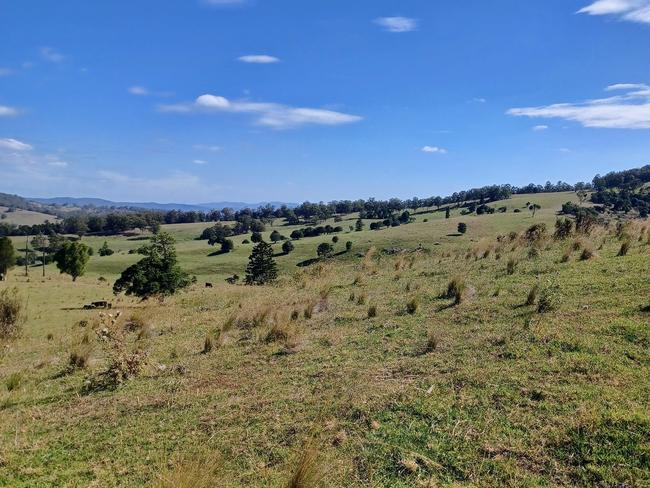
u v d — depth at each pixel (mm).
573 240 14469
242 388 6844
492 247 16719
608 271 9953
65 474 4871
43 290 46375
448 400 5301
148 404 6707
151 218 167250
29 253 113125
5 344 14070
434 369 6305
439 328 8297
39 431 6203
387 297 11727
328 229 126688
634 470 3775
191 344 10172
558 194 156125
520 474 3912
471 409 5027
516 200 149375
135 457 5105
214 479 4266
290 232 141875
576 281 9555
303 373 7102
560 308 7945
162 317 14117
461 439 4516
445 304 9945
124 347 9078
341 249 86875
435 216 139875
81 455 5320
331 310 11273
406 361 6836
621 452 3992
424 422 4918
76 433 5980
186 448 5148
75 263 71750
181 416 6094
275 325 9758
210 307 15367
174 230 161250
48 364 10062
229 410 6047
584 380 5285
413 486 3930
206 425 5688
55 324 23047
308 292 14664
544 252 13977
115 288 47312
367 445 4641
